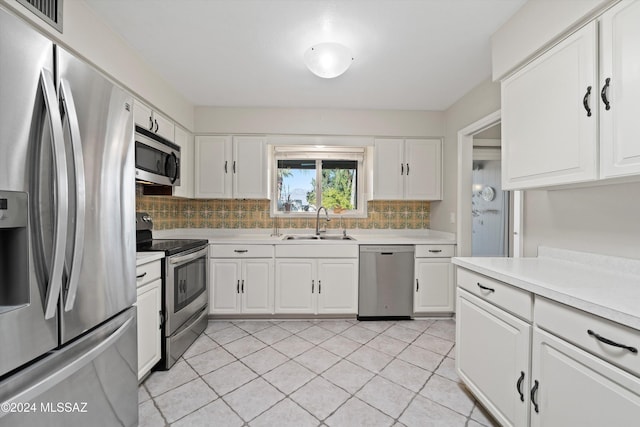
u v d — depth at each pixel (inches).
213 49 78.5
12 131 29.9
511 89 66.0
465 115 107.7
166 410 60.9
